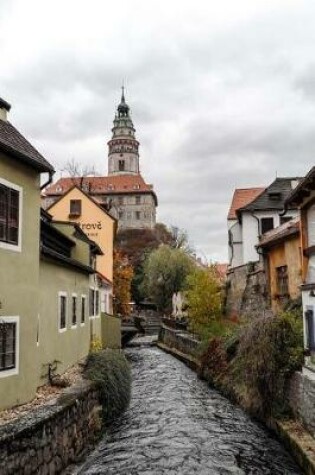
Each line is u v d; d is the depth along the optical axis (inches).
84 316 804.0
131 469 441.1
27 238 479.2
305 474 414.3
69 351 682.8
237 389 695.1
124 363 694.5
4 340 432.5
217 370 843.4
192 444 512.4
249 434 544.4
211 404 706.2
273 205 1316.4
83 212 1432.1
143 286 2596.0
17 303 454.0
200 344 1055.0
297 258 794.8
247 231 1321.4
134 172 5246.1
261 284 1005.2
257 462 452.8
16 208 463.2
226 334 904.3
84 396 504.4
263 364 558.6
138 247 3745.1
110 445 515.5
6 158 446.9
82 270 770.2
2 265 430.9
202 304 1208.2
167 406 697.0
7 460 318.7
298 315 642.8
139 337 2050.9
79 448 468.8
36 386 492.4
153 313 2723.9
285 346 553.6
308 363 505.7
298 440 453.4
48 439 389.1
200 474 426.6
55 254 581.3
